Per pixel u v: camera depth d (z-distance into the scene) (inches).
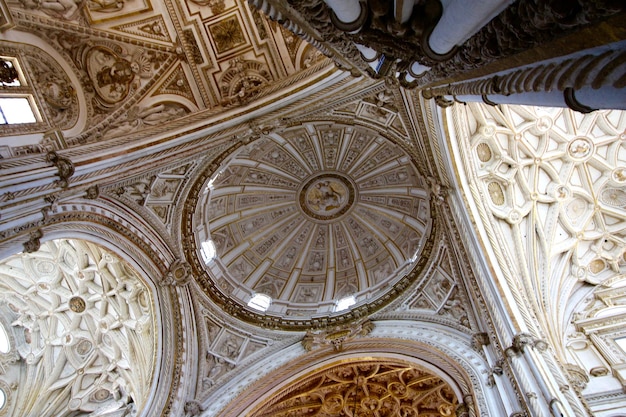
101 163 404.2
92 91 448.5
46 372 789.2
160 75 498.9
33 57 398.0
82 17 434.0
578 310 556.1
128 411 714.8
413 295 576.1
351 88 489.1
